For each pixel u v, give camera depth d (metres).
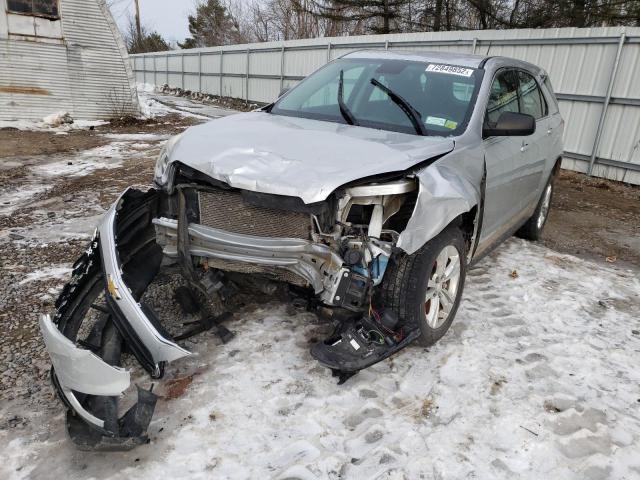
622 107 9.55
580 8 16.16
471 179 3.28
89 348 2.64
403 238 2.69
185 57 28.88
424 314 3.10
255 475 2.28
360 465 2.36
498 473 2.36
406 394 2.88
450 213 2.89
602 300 4.30
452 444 2.52
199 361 3.06
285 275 2.83
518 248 5.55
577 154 10.43
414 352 3.28
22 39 12.87
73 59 13.69
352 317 2.91
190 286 3.24
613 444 2.59
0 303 3.65
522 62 5.17
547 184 5.70
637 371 3.25
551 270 4.91
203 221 2.91
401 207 2.97
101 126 14.00
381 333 2.85
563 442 2.58
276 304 3.75
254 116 3.88
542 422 2.71
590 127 10.12
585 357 3.37
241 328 3.43
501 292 4.30
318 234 2.70
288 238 2.73
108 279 2.56
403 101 3.75
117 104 14.73
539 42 10.62
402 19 24.17
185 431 2.51
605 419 2.77
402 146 3.07
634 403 2.93
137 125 14.46
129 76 14.72
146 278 3.05
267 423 2.60
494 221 4.15
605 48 9.63
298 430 2.56
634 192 9.15
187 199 2.95
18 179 7.49
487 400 2.86
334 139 3.13
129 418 2.36
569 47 10.20
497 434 2.61
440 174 2.95
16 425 2.51
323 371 3.02
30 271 4.21
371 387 2.91
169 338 2.56
